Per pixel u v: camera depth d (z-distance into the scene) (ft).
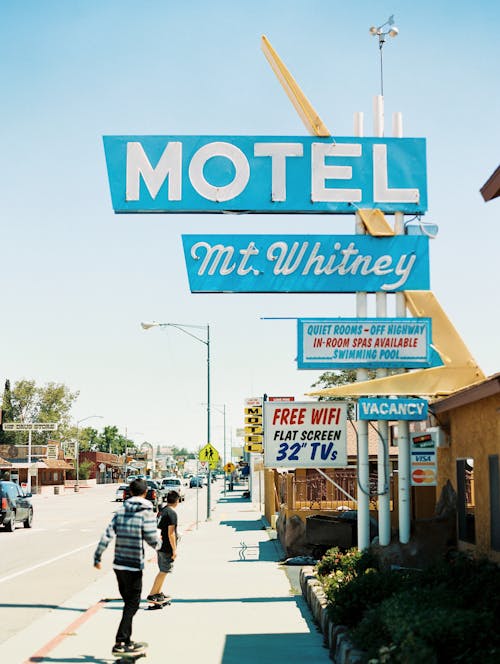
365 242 50.39
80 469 366.22
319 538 63.72
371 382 48.93
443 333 49.93
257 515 140.46
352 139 51.21
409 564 44.09
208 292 49.49
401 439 47.73
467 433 41.60
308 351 49.16
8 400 390.42
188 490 327.47
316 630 36.88
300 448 52.19
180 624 38.63
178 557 71.46
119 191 50.34
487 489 37.52
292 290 49.67
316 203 50.62
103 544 31.71
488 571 32.14
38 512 152.15
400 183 50.96
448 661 22.66
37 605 45.65
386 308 50.31
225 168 50.75
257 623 38.75
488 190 35.40
